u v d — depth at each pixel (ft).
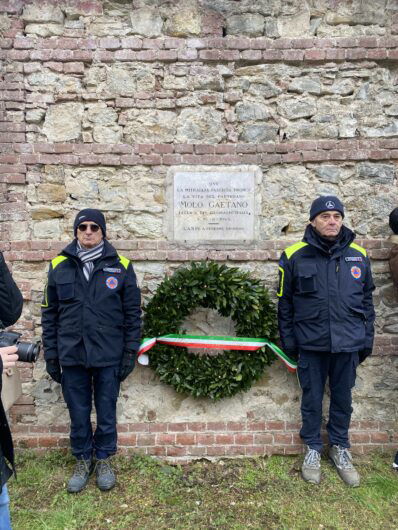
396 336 11.43
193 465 11.12
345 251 10.09
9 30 10.73
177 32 10.93
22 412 11.32
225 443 11.41
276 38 11.05
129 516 9.15
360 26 11.09
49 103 10.96
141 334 10.97
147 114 11.07
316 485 10.23
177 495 9.88
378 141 11.18
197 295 10.57
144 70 10.98
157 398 11.39
